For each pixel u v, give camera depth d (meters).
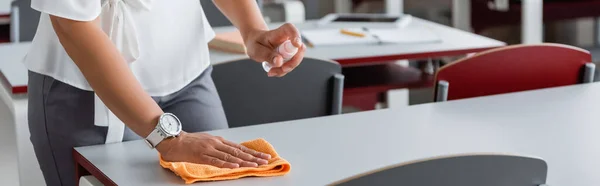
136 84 1.70
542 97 2.15
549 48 2.47
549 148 1.73
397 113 2.01
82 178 1.68
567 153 1.70
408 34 3.16
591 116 1.97
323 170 1.59
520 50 2.44
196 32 1.99
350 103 3.67
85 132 1.87
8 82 2.40
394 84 3.04
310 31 3.22
